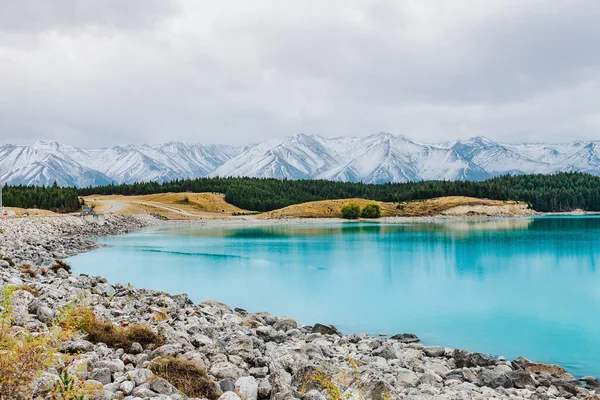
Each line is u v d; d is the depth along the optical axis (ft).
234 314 106.73
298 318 129.90
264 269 219.20
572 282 188.65
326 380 49.03
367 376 52.95
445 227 542.57
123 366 48.42
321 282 187.93
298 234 440.45
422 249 305.12
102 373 44.45
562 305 147.95
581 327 122.42
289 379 53.83
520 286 180.04
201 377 47.67
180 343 60.03
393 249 306.14
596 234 418.10
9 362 36.22
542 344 107.45
